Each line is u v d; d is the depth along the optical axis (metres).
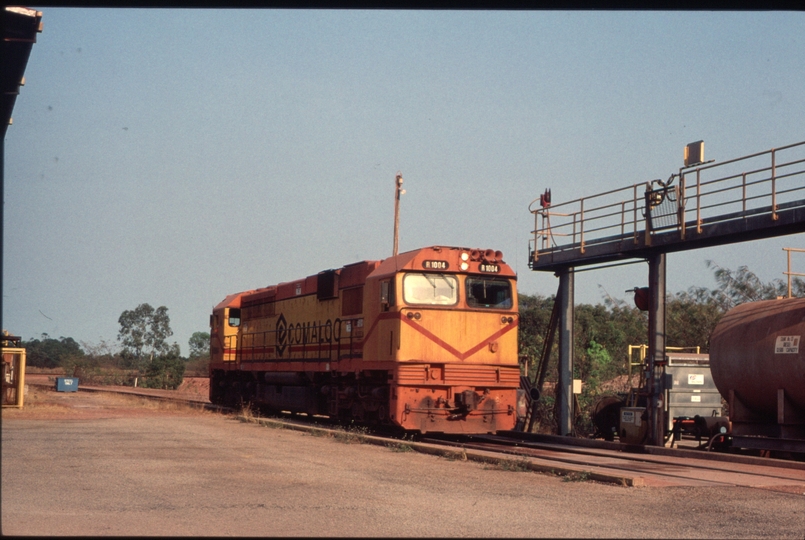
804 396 16.95
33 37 8.74
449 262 20.77
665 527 8.88
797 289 36.56
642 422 19.47
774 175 16.38
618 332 41.91
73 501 9.61
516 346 21.22
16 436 18.22
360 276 22.62
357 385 22.45
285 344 27.62
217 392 34.62
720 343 19.23
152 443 17.00
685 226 18.53
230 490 10.72
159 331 94.06
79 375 73.19
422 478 12.59
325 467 13.61
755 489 12.19
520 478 12.89
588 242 21.97
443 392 20.25
